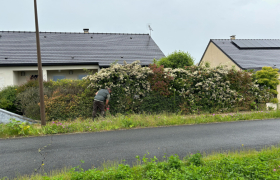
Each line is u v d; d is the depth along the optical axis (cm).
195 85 1112
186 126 849
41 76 790
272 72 1266
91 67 1694
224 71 1160
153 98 1056
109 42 2088
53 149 570
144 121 861
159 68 1080
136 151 549
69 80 1113
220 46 2025
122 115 952
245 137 680
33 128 766
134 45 2092
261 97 1241
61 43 1955
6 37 1920
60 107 974
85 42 2034
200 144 606
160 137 682
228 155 485
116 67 1023
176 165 425
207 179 379
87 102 996
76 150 560
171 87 1086
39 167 454
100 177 376
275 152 509
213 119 950
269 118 1027
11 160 493
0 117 901
